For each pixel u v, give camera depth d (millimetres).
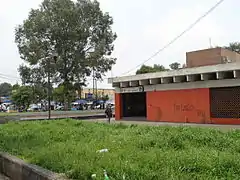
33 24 51781
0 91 112688
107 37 56688
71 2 54125
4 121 29297
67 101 60062
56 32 51406
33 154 7855
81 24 53656
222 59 30875
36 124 16234
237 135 9289
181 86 25484
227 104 22656
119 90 31688
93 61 54156
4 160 8172
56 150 7613
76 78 55750
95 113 47750
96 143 8703
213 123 23109
